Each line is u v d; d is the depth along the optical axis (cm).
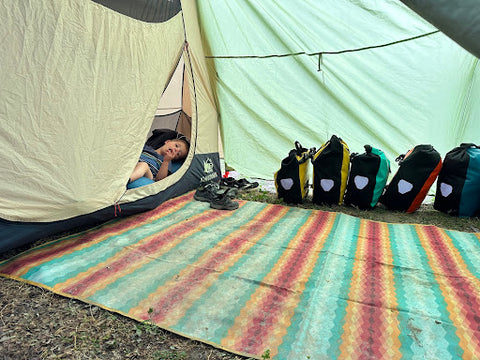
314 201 372
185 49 395
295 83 453
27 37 220
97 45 265
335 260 236
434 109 413
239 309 182
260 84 464
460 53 382
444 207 341
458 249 255
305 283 206
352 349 153
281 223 311
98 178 273
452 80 397
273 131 481
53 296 191
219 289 200
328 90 442
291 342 158
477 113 402
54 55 235
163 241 264
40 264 221
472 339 159
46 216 243
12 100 216
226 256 242
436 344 156
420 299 190
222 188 375
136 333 164
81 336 162
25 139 224
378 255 245
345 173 355
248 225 305
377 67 416
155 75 331
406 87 414
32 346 155
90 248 247
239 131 496
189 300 189
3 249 226
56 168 242
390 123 431
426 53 395
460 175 324
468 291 198
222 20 436
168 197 367
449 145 420
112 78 280
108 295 192
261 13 423
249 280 210
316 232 289
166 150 395
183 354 152
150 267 224
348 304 185
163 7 345
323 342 158
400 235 283
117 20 282
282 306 184
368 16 395
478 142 413
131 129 303
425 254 247
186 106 494
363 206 353
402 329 165
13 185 222
